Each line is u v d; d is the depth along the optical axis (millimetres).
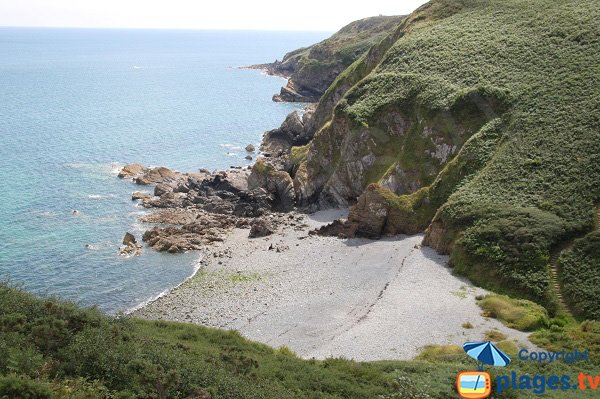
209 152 116062
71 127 136750
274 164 102312
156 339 32031
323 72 186500
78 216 77812
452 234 58406
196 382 25312
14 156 107688
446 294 49656
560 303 46219
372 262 59625
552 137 62656
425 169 74062
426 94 80375
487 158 66188
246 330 46969
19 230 72062
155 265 63469
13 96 185500
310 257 63562
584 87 67250
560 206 54688
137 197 85375
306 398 27047
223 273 60812
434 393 28281
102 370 24703
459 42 90688
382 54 107812
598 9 82312
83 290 56938
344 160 82812
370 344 41688
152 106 173000
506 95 72250
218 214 80000
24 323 27516
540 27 84938
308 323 47344
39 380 22344
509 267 50625
